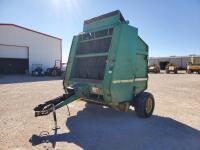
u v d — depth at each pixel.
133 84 5.57
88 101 5.53
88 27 6.10
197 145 3.82
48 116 5.62
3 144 3.69
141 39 5.86
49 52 32.19
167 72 36.75
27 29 28.97
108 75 4.78
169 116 5.88
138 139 4.07
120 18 5.30
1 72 28.97
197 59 39.00
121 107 5.29
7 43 27.05
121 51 4.96
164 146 3.75
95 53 5.58
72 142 3.85
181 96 9.60
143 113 5.50
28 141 3.85
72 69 6.15
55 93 9.95
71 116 5.71
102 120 5.38
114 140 4.00
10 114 5.78
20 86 13.04
